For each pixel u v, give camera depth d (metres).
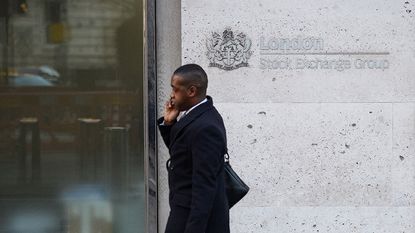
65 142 8.19
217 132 5.60
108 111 8.13
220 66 7.62
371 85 7.70
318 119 7.68
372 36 7.67
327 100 7.68
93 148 8.17
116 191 8.20
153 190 7.80
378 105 7.70
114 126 8.14
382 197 7.74
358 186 7.72
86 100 8.14
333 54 7.67
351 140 7.71
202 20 7.62
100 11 8.09
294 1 7.64
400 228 7.76
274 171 7.68
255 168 7.67
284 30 7.64
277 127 7.67
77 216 8.23
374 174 7.72
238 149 7.66
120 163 8.16
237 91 7.64
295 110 7.67
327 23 7.66
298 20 7.64
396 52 7.70
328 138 7.69
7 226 8.24
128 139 8.15
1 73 8.15
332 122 7.69
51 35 8.13
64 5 8.10
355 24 7.67
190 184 5.71
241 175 7.67
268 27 7.64
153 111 7.79
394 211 7.75
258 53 7.64
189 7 7.60
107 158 8.17
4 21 8.13
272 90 7.66
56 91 8.15
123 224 8.21
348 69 7.68
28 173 8.20
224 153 5.74
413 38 7.70
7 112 8.17
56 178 8.21
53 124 8.17
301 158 7.69
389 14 7.68
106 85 8.12
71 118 8.16
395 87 7.71
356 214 7.74
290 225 7.71
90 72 8.12
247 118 7.66
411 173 7.75
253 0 7.62
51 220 8.24
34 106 8.16
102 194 8.21
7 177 8.21
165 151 7.85
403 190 7.75
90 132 8.16
